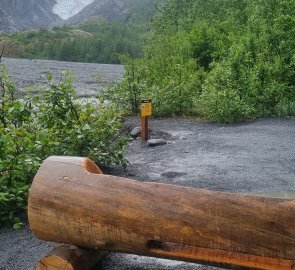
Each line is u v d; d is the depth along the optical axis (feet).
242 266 10.15
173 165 26.25
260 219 9.80
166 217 10.50
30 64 230.89
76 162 11.95
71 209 11.32
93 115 25.54
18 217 17.88
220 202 10.20
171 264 13.60
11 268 13.76
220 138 34.04
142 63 59.26
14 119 23.32
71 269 11.80
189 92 48.16
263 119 44.01
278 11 58.44
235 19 80.23
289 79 52.34
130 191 10.96
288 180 23.15
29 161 18.42
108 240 11.25
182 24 106.11
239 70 49.52
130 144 33.14
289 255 9.67
